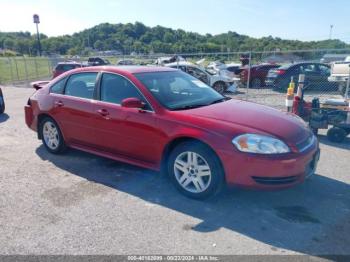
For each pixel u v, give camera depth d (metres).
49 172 4.76
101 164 5.06
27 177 4.58
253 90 16.88
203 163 3.74
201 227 3.27
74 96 5.04
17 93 15.77
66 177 4.57
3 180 4.47
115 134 4.45
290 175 3.47
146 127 4.08
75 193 4.05
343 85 12.16
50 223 3.35
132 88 4.36
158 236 3.11
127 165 5.00
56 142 5.46
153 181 4.41
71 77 5.18
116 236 3.11
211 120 3.73
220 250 2.90
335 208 3.67
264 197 3.93
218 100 4.64
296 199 3.89
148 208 3.67
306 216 3.50
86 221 3.38
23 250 2.90
